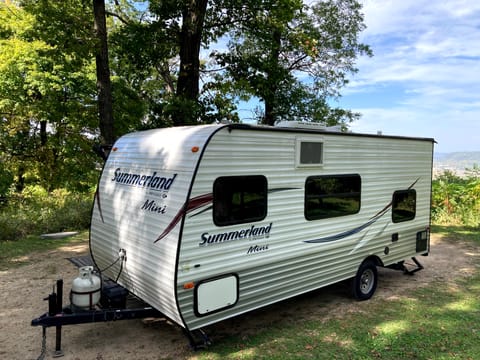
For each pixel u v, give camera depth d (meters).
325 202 5.68
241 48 15.54
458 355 4.62
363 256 6.41
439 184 15.40
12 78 13.83
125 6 16.20
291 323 5.48
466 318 5.70
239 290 4.69
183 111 10.15
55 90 14.41
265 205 4.88
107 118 9.73
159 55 11.98
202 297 4.32
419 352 4.68
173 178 4.43
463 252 9.80
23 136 16.59
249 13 11.70
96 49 9.16
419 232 7.64
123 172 5.45
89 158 16.73
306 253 5.46
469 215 13.43
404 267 7.69
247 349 4.69
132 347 4.72
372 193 6.47
